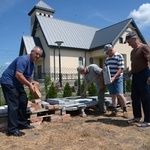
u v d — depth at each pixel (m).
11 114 3.69
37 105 4.60
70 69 22.41
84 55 23.97
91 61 24.70
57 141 3.31
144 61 4.10
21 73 3.74
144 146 3.03
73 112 5.57
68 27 25.45
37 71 23.30
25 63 3.82
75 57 23.06
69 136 3.54
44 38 22.02
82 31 26.55
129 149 2.93
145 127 4.05
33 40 23.14
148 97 4.11
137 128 3.99
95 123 4.39
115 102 5.20
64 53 22.16
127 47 24.17
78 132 3.76
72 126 4.20
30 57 3.96
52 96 8.34
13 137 3.55
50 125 4.29
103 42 23.53
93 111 5.77
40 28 23.05
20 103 4.04
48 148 3.01
